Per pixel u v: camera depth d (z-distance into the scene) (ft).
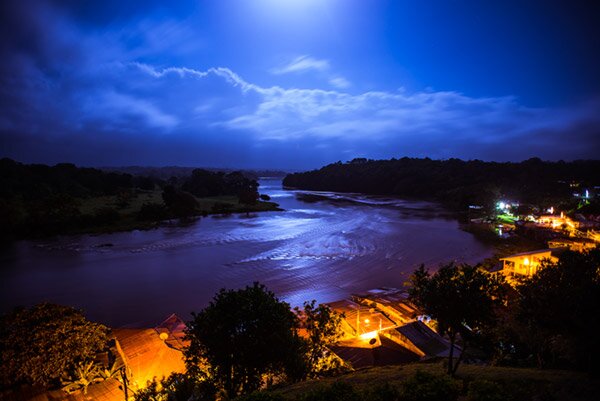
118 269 185.68
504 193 436.35
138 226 296.71
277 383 72.33
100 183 513.45
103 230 283.79
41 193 399.44
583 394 44.32
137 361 83.10
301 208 438.40
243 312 57.16
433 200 529.04
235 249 224.74
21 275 176.55
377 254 209.56
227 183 600.39
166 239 254.88
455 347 90.99
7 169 430.61
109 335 96.48
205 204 441.68
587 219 272.31
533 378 51.42
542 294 55.16
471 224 312.09
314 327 76.95
